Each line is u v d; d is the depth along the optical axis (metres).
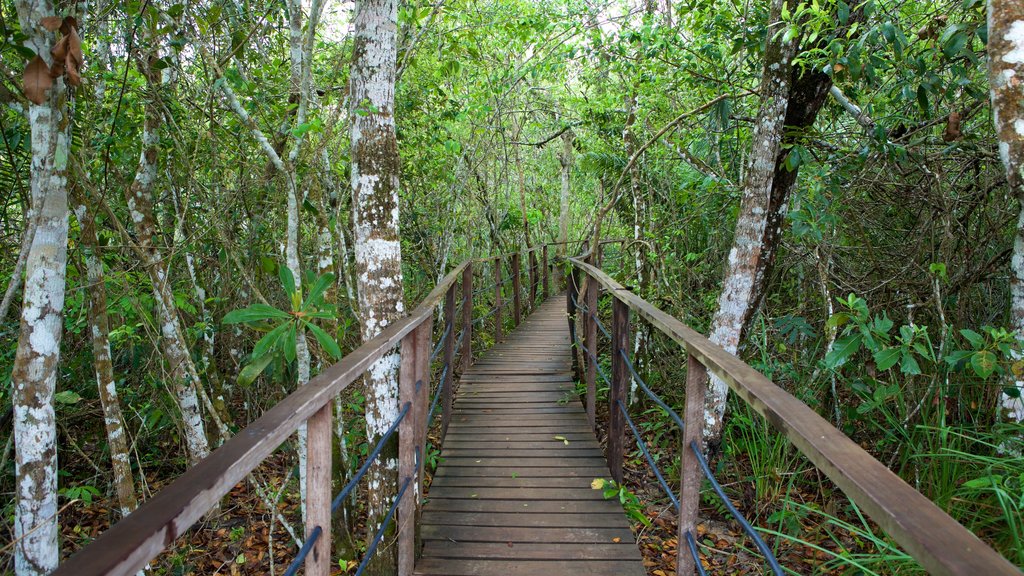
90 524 4.59
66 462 5.12
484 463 3.82
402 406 2.52
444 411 4.35
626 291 3.43
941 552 0.70
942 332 3.88
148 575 3.68
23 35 2.27
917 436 3.85
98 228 4.19
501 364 6.38
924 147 4.98
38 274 2.27
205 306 5.28
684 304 6.29
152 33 3.54
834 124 5.55
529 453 3.98
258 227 4.96
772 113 3.84
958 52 3.49
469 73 8.05
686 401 2.02
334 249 5.93
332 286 4.08
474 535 2.93
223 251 5.09
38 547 2.29
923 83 3.87
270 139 4.55
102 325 3.24
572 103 8.49
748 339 5.06
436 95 7.65
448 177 8.20
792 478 3.81
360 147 2.89
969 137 4.33
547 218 14.49
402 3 5.16
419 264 8.65
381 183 2.89
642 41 5.44
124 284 3.83
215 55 4.14
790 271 6.41
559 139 13.73
